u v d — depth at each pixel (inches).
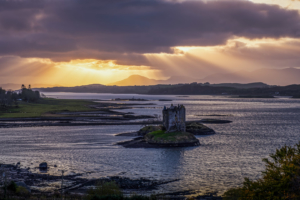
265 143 4667.8
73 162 3479.3
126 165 3366.1
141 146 4421.8
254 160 3595.0
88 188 2593.5
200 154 3917.3
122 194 2330.2
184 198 2406.5
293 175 1695.4
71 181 2790.4
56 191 2497.5
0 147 4313.5
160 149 4232.3
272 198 1683.1
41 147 4328.3
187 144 4468.5
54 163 3425.2
